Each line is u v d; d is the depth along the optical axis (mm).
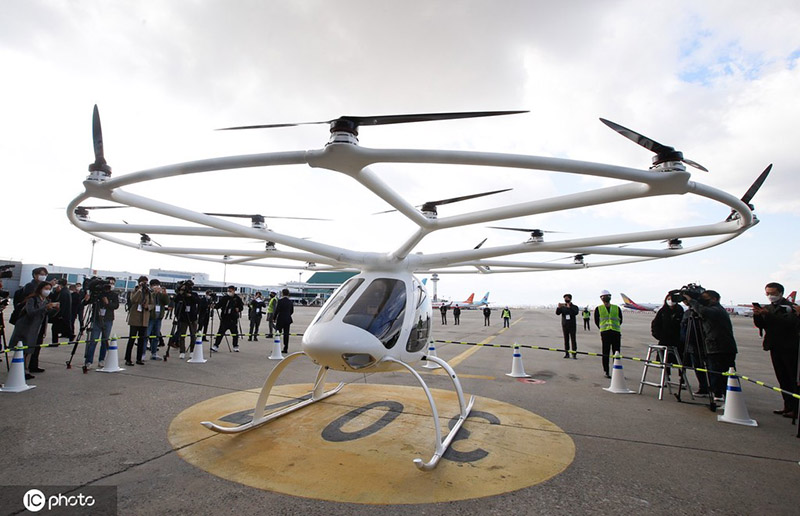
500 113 2965
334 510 2885
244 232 5059
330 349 3998
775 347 5688
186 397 5848
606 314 8453
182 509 2834
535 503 3047
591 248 6102
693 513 2943
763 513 2963
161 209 4461
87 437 4160
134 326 8352
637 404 6207
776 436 4758
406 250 4879
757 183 4961
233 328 10945
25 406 5160
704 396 6695
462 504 3012
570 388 7301
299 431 4559
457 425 4652
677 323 7094
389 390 6730
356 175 3289
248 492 3119
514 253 5660
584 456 4016
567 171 3199
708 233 4906
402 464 3727
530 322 33125
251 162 3219
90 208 6039
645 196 3615
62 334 10188
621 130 3400
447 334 19484
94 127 3850
